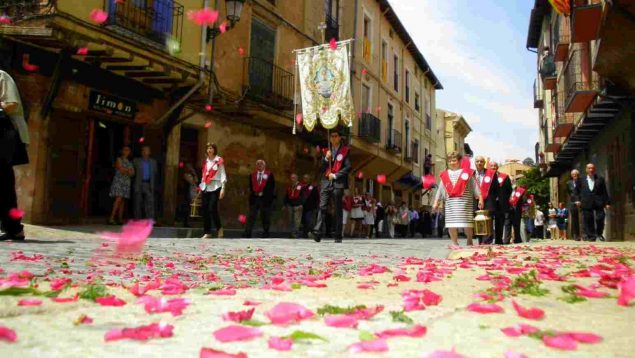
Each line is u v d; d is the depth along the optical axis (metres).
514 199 11.72
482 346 1.37
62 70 9.20
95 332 1.48
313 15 17.95
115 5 9.41
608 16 8.91
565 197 24.02
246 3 14.08
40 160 9.19
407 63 29.53
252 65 14.19
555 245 8.98
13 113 5.22
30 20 8.46
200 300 2.10
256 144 15.33
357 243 9.61
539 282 2.91
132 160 11.26
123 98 10.83
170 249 5.95
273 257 5.32
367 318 1.75
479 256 5.61
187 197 12.48
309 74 13.28
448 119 44.34
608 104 12.91
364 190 24.08
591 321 1.78
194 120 12.85
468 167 7.93
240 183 14.54
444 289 2.65
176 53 10.88
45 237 6.93
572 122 17.45
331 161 9.17
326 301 2.14
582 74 14.59
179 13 10.99
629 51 9.71
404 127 28.36
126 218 10.99
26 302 1.83
